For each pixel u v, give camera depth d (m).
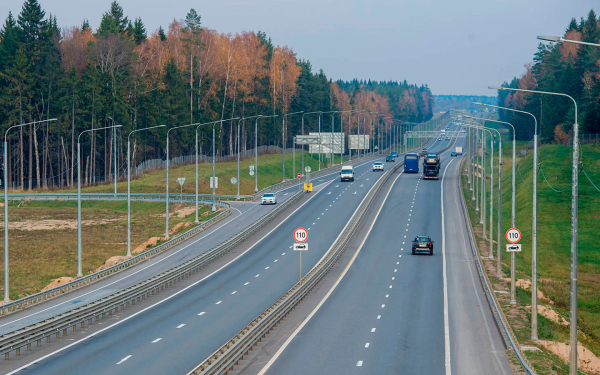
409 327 42.72
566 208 110.06
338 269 67.94
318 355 35.16
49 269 80.00
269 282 60.66
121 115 174.25
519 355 33.22
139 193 146.25
